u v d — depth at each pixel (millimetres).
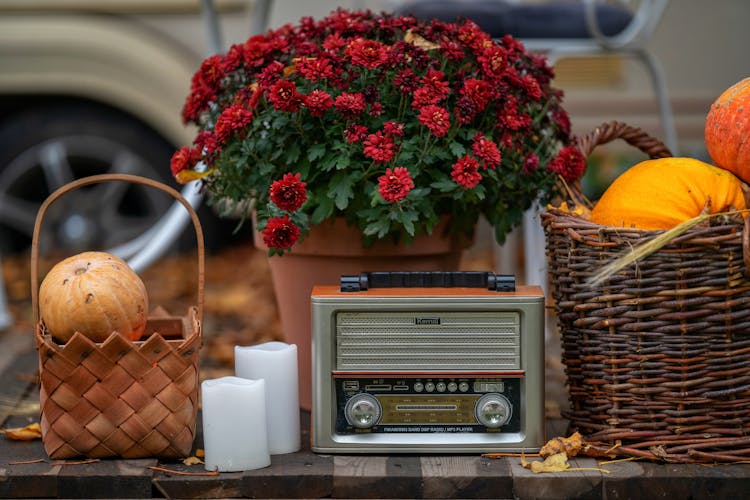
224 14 3225
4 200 3643
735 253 1567
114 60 3303
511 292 1669
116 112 3600
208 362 2473
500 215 1912
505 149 1849
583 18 2518
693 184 1658
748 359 1619
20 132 3590
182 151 1876
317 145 1765
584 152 1848
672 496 1584
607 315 1623
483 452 1684
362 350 1670
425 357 1667
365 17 1973
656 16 2553
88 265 1693
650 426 1644
